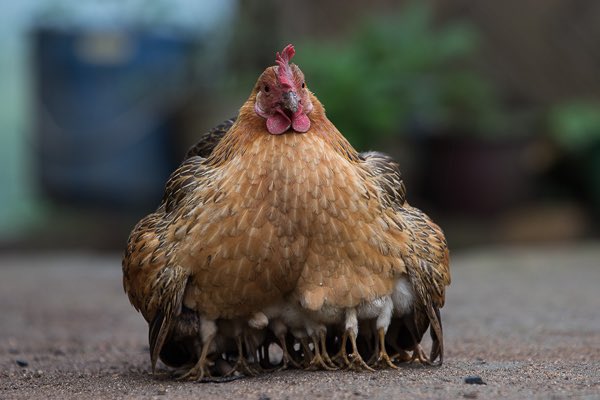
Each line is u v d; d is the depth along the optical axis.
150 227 8.51
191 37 24.59
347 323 8.17
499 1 23.55
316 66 21.33
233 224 7.81
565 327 11.11
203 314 8.17
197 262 7.93
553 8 23.45
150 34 24.09
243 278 7.89
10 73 29.38
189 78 24.17
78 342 11.15
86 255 20.69
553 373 8.17
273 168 7.84
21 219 23.39
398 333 8.84
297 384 7.79
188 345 8.55
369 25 22.42
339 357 8.46
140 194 24.20
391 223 8.16
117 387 8.23
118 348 10.76
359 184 7.99
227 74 24.12
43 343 11.08
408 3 23.50
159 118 24.02
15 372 9.25
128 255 8.57
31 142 25.05
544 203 22.80
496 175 21.94
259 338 8.47
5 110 29.45
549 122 22.48
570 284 14.47
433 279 8.37
